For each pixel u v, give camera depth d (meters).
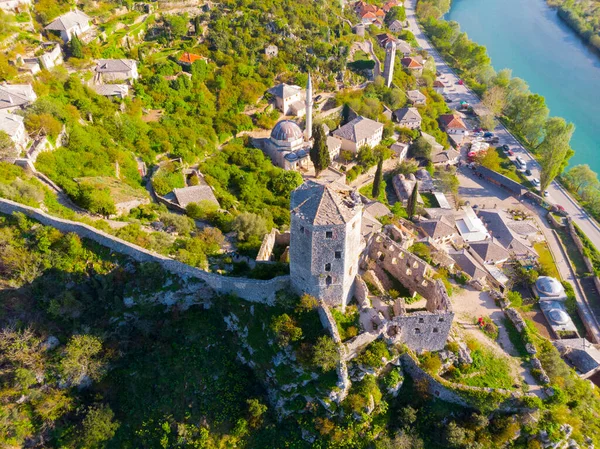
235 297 66.62
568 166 161.25
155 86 133.12
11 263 67.31
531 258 109.75
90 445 61.50
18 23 127.88
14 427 61.00
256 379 65.00
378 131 146.25
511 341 69.56
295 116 151.75
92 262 69.62
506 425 60.38
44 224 71.06
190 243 76.94
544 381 63.69
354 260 63.06
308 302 61.72
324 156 122.69
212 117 137.88
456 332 69.31
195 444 59.50
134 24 157.50
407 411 61.16
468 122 183.00
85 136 99.25
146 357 66.94
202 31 164.12
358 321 63.72
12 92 93.75
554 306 95.31
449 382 62.31
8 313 66.31
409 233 100.12
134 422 62.81
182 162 113.00
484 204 136.38
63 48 131.12
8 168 78.50
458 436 59.03
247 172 121.62
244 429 61.06
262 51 166.88
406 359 64.12
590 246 118.25
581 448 60.91
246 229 85.31
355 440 59.91
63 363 62.16
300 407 61.53
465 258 97.94
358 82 177.38
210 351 66.56
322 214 56.03
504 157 161.00
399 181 135.25
